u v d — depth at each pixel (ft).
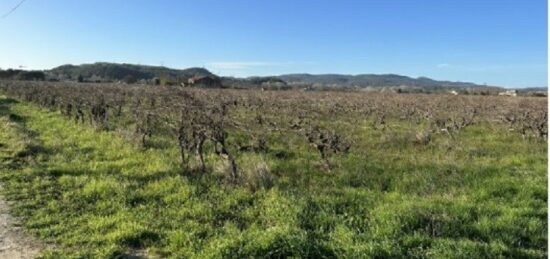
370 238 21.85
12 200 28.81
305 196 28.19
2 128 59.62
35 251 21.24
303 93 184.85
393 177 34.58
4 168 36.81
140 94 115.85
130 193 29.78
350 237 21.74
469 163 39.55
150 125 53.72
